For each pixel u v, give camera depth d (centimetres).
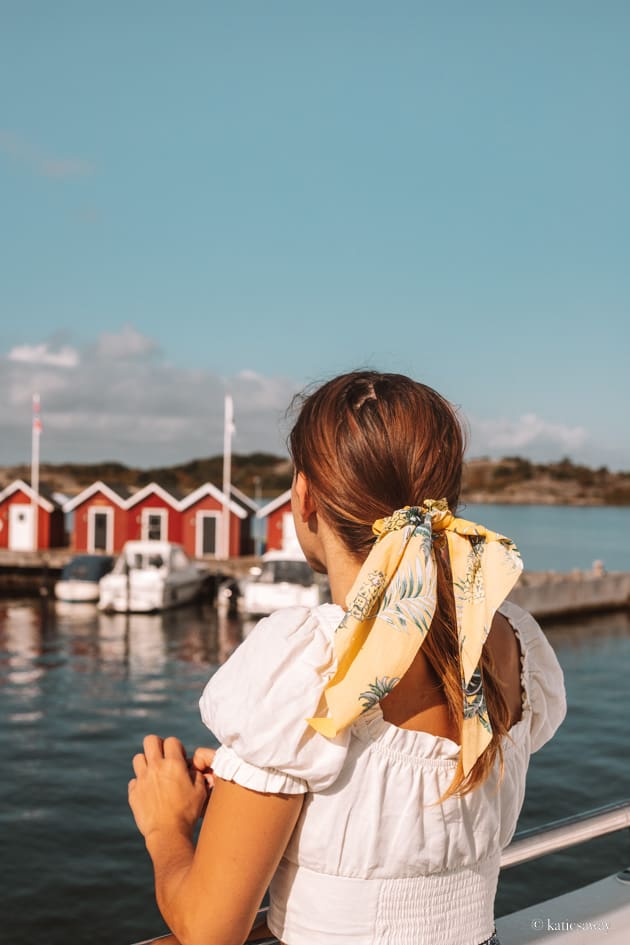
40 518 5388
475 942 119
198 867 110
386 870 112
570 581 4469
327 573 129
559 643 3612
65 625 3738
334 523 121
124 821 1411
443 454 120
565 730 2053
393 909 113
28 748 1903
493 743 119
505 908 1062
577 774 1681
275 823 108
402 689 117
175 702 2416
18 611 4106
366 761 111
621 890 202
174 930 113
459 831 117
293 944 114
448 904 117
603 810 194
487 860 123
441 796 114
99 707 2342
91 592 4238
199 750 131
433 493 119
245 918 108
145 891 1149
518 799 131
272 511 4922
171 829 123
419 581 110
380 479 117
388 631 108
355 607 110
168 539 5106
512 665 133
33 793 1563
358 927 112
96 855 1266
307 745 107
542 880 1136
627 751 1856
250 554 5312
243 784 108
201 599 4400
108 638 3450
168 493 5103
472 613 117
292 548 4809
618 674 2916
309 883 113
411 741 113
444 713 118
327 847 111
